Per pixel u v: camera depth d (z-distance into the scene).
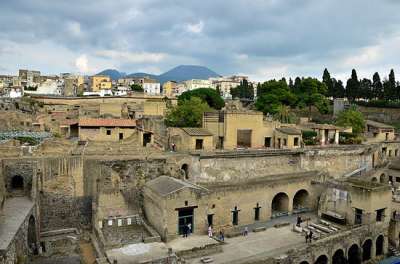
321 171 75.56
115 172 57.06
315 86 129.12
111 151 66.25
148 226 52.50
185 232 51.34
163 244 47.78
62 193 57.00
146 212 55.81
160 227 50.44
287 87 123.75
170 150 71.38
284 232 56.28
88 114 101.81
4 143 63.78
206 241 49.69
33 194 51.31
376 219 59.72
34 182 51.81
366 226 57.72
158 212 51.12
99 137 79.19
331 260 53.12
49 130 88.44
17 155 58.56
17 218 44.03
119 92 178.62
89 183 58.03
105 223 53.34
